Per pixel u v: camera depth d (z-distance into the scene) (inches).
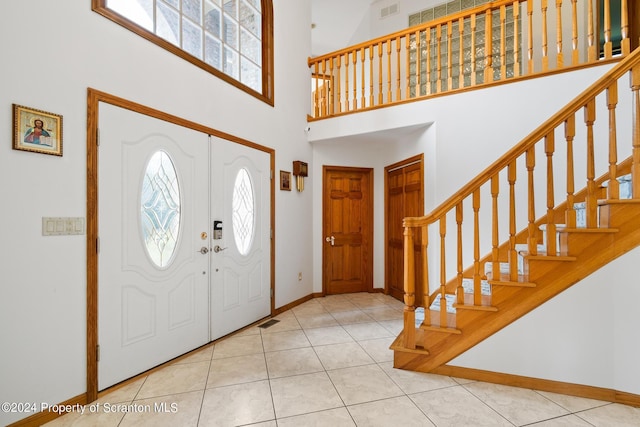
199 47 111.0
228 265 118.1
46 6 67.8
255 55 139.8
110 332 79.8
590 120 75.2
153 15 94.7
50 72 68.4
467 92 128.5
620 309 73.0
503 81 121.9
